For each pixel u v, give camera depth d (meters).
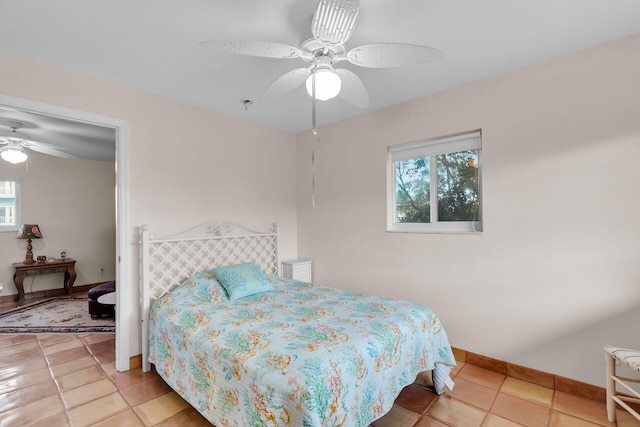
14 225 4.77
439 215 2.88
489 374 2.43
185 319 2.14
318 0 1.56
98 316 3.87
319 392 1.33
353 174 3.39
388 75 2.43
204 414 1.77
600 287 2.04
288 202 3.90
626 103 1.95
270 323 1.97
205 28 1.80
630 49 1.93
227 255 3.22
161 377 2.40
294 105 3.03
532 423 1.84
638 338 1.92
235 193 3.32
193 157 2.97
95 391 2.22
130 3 1.58
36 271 4.68
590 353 2.08
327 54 1.69
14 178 4.76
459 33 1.88
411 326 1.98
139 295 2.61
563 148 2.16
